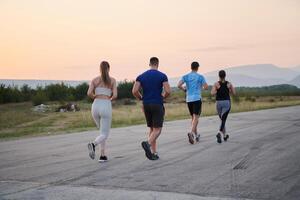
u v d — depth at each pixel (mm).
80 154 10320
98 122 9125
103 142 8992
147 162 8789
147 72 9383
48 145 12570
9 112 42156
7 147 12320
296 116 24297
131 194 6090
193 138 11680
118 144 12227
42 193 6234
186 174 7438
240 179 6965
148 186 6559
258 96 96562
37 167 8477
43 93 59625
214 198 5801
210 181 6844
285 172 7473
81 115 32250
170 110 32531
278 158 8969
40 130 21016
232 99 49250
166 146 11391
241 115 26562
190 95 11906
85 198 5918
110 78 9023
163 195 6000
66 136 15602
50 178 7309
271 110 33438
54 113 40156
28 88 66875
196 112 11961
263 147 10750
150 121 9523
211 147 10977
